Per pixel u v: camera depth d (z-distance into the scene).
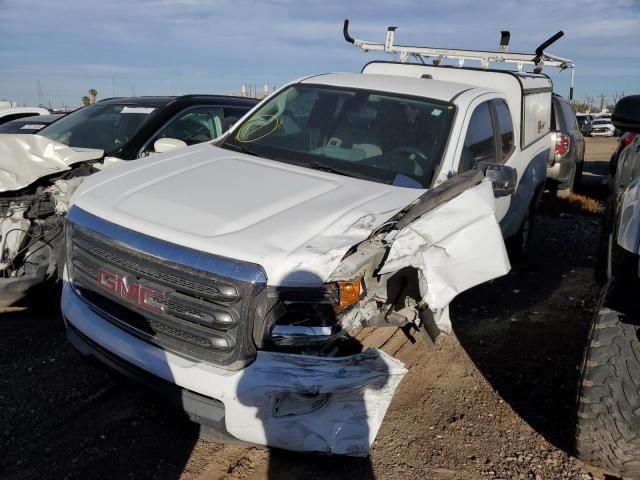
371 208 3.29
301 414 2.85
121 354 3.05
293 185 3.59
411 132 4.29
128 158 5.34
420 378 4.16
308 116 4.63
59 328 4.64
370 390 2.92
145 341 3.03
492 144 4.99
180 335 2.92
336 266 2.82
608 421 2.96
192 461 3.20
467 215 3.34
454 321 5.22
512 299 5.84
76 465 3.12
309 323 2.83
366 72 6.53
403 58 7.17
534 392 4.07
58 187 4.64
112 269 3.13
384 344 4.51
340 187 3.63
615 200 5.35
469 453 3.39
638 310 3.06
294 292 2.77
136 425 3.49
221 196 3.35
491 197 3.51
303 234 2.95
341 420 2.89
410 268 3.39
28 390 3.77
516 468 3.29
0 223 4.60
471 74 6.00
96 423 3.48
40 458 3.15
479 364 4.43
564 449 3.46
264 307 2.75
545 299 5.88
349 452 2.91
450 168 4.06
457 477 3.19
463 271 3.36
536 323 5.26
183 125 5.95
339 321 2.86
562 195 11.15
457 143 4.23
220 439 2.95
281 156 4.27
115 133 5.75
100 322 3.21
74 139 5.75
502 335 4.97
